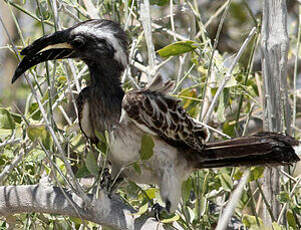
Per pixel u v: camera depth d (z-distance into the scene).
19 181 8.16
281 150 7.78
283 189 8.87
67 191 7.43
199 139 7.97
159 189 7.87
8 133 7.45
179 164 7.96
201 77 10.34
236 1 11.50
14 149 8.18
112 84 7.77
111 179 7.97
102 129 7.74
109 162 8.02
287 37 8.73
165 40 10.98
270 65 8.73
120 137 7.53
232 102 10.87
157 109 7.48
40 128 6.79
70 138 8.16
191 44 8.54
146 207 7.18
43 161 8.26
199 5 12.27
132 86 9.73
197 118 9.39
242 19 11.69
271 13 8.75
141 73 10.43
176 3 10.41
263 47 8.77
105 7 9.91
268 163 7.93
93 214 7.26
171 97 7.57
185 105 10.02
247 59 11.04
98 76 7.79
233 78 9.23
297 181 8.27
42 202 7.39
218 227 5.96
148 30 8.95
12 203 7.48
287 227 8.17
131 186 7.66
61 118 9.58
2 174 7.64
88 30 7.66
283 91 8.74
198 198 8.19
